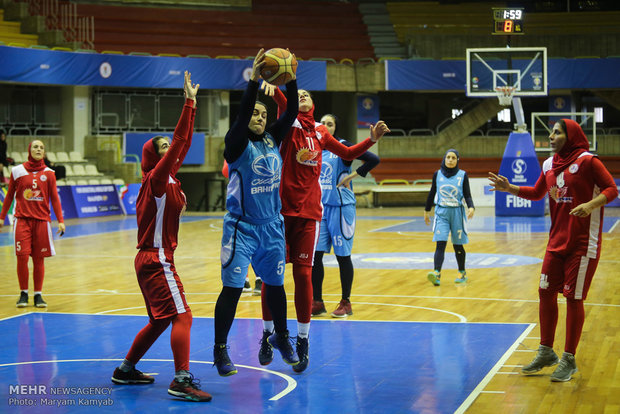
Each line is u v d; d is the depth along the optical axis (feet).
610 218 62.23
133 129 77.56
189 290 28.76
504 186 17.39
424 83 81.92
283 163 16.88
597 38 87.15
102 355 18.25
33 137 73.77
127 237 51.13
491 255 39.34
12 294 28.07
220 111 80.59
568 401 14.16
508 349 18.56
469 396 14.55
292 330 21.08
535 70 66.28
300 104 17.21
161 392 15.06
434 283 29.35
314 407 13.97
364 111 85.66
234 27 89.35
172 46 84.89
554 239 16.38
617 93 84.94
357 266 35.65
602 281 29.86
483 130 94.63
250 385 15.61
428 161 86.89
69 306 25.36
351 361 17.57
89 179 72.54
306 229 16.84
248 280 28.04
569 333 15.93
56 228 58.08
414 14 94.38
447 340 19.67
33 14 81.51
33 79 69.05
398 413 13.51
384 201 84.89
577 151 16.19
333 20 93.50
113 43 82.43
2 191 61.05
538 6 96.84
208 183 83.35
